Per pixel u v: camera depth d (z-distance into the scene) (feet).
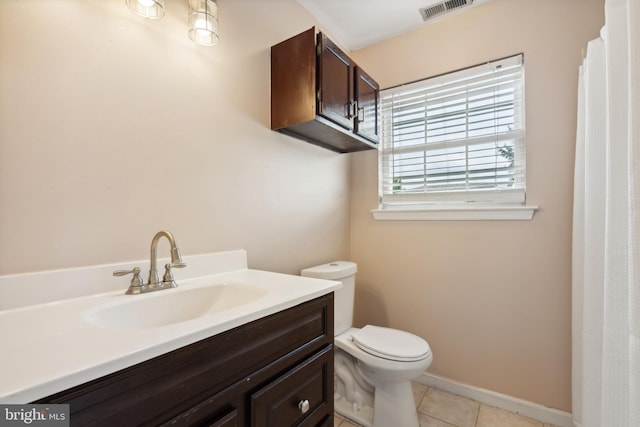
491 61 5.70
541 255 5.19
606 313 3.13
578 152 4.56
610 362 3.06
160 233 3.14
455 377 5.91
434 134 6.37
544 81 5.20
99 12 3.04
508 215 5.42
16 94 2.53
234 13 4.48
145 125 3.40
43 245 2.66
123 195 3.20
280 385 2.64
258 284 3.42
